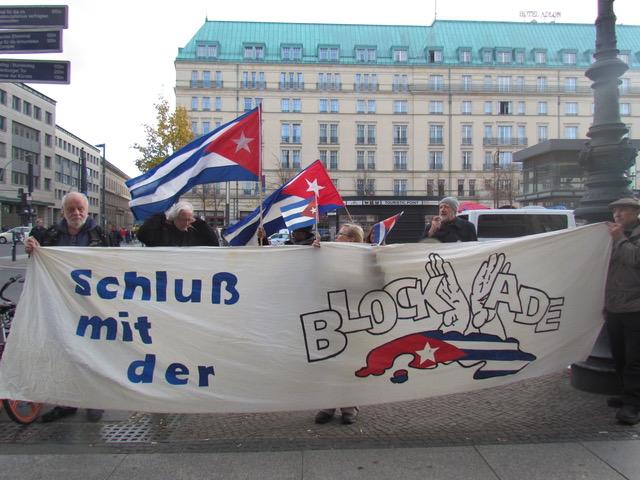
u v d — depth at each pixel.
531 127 73.75
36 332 4.29
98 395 4.32
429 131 73.00
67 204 4.94
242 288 4.46
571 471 3.71
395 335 4.59
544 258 4.81
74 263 4.37
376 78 72.75
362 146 72.50
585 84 74.50
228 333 4.43
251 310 4.46
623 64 5.55
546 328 4.82
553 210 11.90
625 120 74.31
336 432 4.44
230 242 7.34
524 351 4.78
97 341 4.35
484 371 4.72
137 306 4.39
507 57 74.88
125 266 4.40
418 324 4.62
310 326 4.51
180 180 5.63
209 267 4.45
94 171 104.38
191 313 4.42
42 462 3.85
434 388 4.64
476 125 73.19
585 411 4.88
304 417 4.84
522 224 11.82
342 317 4.54
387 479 3.60
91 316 4.36
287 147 72.06
